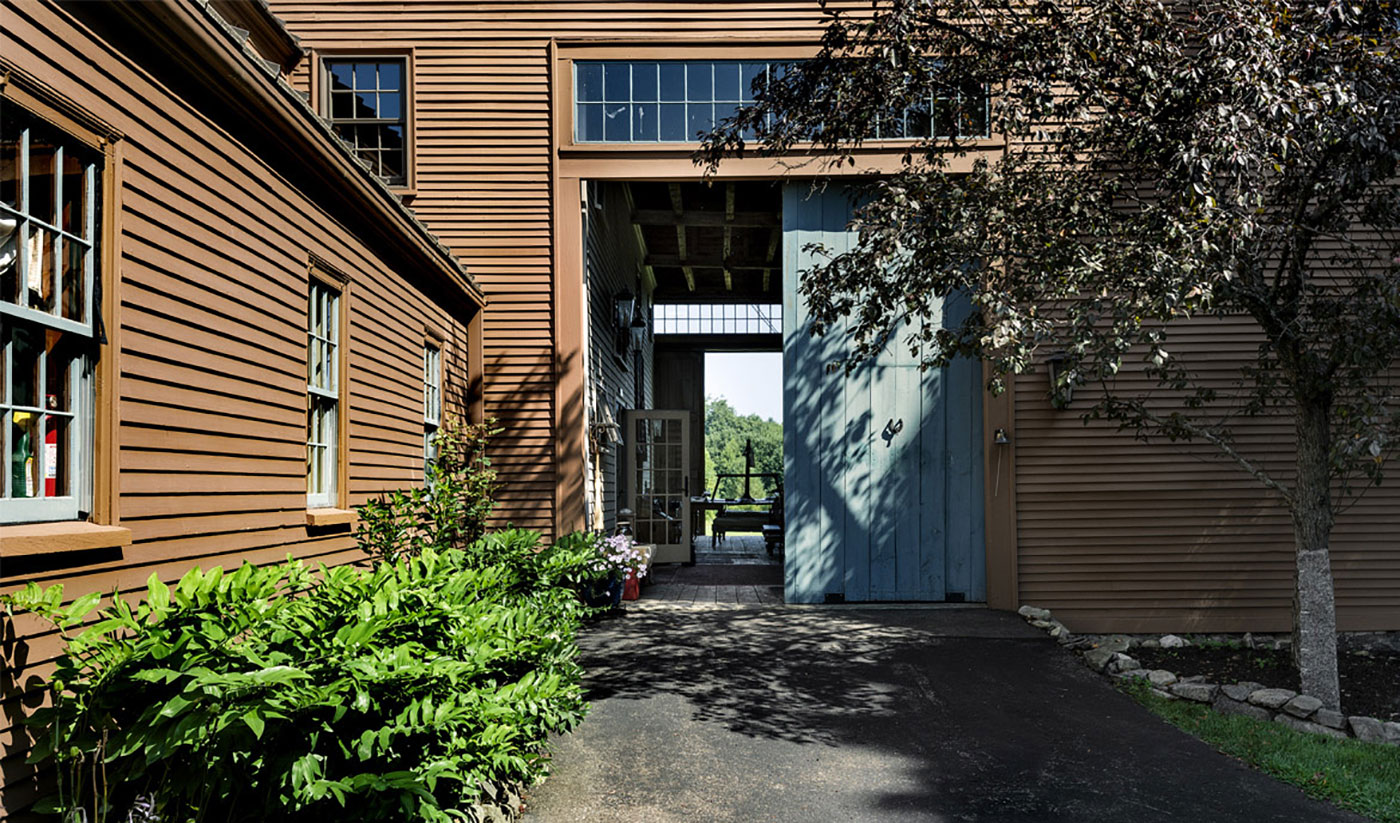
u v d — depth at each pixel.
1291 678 6.23
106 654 2.76
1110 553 8.42
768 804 3.94
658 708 5.33
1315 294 6.41
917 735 4.89
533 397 8.68
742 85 8.78
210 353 4.04
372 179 5.64
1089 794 4.07
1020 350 5.31
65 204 3.26
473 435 7.84
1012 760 4.52
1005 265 5.84
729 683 5.88
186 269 3.84
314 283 5.39
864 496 8.68
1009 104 5.99
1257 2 4.93
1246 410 7.31
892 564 8.65
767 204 13.27
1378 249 6.78
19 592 2.65
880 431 8.70
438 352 7.89
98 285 3.25
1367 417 5.33
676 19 8.77
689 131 8.78
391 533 5.55
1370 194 5.99
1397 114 5.11
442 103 8.78
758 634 7.29
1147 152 5.43
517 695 3.65
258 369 4.50
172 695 2.71
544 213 8.76
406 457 6.88
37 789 2.81
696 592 9.58
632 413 13.11
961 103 6.12
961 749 4.68
